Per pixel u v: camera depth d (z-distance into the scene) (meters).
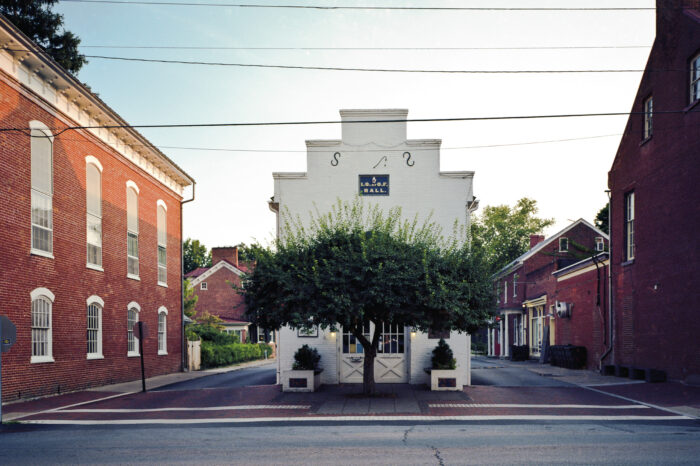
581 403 15.34
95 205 21.78
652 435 10.66
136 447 9.89
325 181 20.92
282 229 20.09
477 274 16.31
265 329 16.73
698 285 17.95
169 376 27.30
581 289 27.84
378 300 14.80
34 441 10.56
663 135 20.41
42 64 17.50
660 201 20.48
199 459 8.84
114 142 23.31
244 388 19.52
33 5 29.78
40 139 18.17
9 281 16.39
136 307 25.12
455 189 20.86
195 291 54.31
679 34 19.72
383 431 11.38
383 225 17.73
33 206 17.70
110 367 22.52
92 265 21.28
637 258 22.05
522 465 8.23
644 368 20.94
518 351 36.62
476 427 11.80
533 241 49.75
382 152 21.03
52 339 18.52
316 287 15.25
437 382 17.95
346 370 20.39
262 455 9.09
